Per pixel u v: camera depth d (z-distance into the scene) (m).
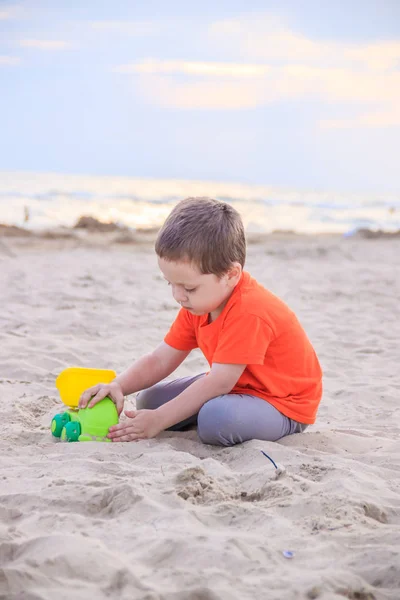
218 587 1.75
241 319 2.93
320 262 12.49
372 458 2.91
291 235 18.84
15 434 3.12
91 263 11.23
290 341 3.06
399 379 4.63
